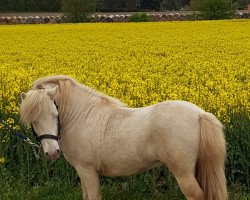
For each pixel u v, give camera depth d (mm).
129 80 12320
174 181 7270
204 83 12273
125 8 89062
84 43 25328
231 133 7801
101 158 5887
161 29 33719
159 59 18344
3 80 12406
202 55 19375
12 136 8195
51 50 22344
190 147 5336
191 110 5469
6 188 7277
